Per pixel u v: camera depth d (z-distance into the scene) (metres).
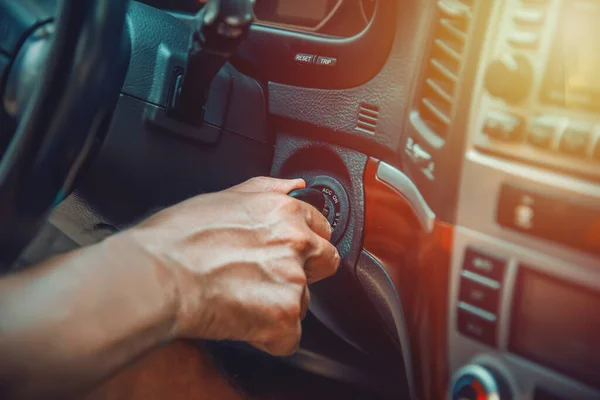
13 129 0.71
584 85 0.59
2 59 0.69
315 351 1.02
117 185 0.89
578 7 0.59
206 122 0.92
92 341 0.43
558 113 0.61
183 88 0.84
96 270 0.47
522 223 0.63
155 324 0.47
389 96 0.83
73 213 0.91
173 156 0.90
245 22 0.70
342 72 0.88
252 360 1.04
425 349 0.76
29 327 0.42
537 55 0.61
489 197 0.66
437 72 0.76
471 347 0.70
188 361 0.96
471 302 0.68
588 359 0.62
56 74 0.55
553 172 0.61
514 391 0.67
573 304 0.62
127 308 0.46
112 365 0.45
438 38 0.75
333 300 0.95
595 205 0.59
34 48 0.67
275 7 0.97
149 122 0.86
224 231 0.54
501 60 0.62
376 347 0.96
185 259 0.51
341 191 0.92
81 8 0.55
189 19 1.04
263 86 0.98
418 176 0.78
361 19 0.90
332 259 0.61
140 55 0.86
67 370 0.43
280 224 0.56
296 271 0.54
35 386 0.42
